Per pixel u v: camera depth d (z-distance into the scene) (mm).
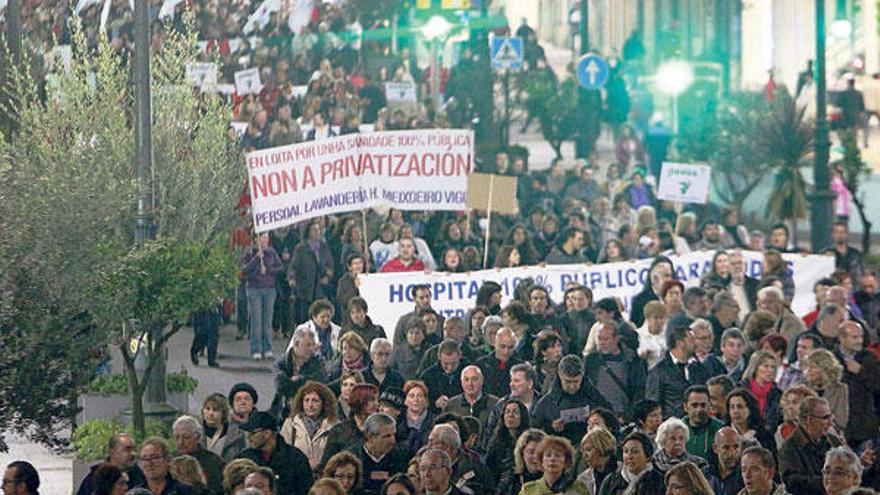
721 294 32781
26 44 43156
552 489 23031
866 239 54875
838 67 71625
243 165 39156
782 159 58094
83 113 35281
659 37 68688
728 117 59031
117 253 26516
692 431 25375
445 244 45812
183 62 38875
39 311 24703
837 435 25000
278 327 48375
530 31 61406
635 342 31094
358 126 54656
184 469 23172
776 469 25328
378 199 40469
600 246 49531
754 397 25531
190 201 36750
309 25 60188
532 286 33469
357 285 36156
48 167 28562
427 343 31703
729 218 47688
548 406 26516
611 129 65000
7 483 22219
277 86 57719
